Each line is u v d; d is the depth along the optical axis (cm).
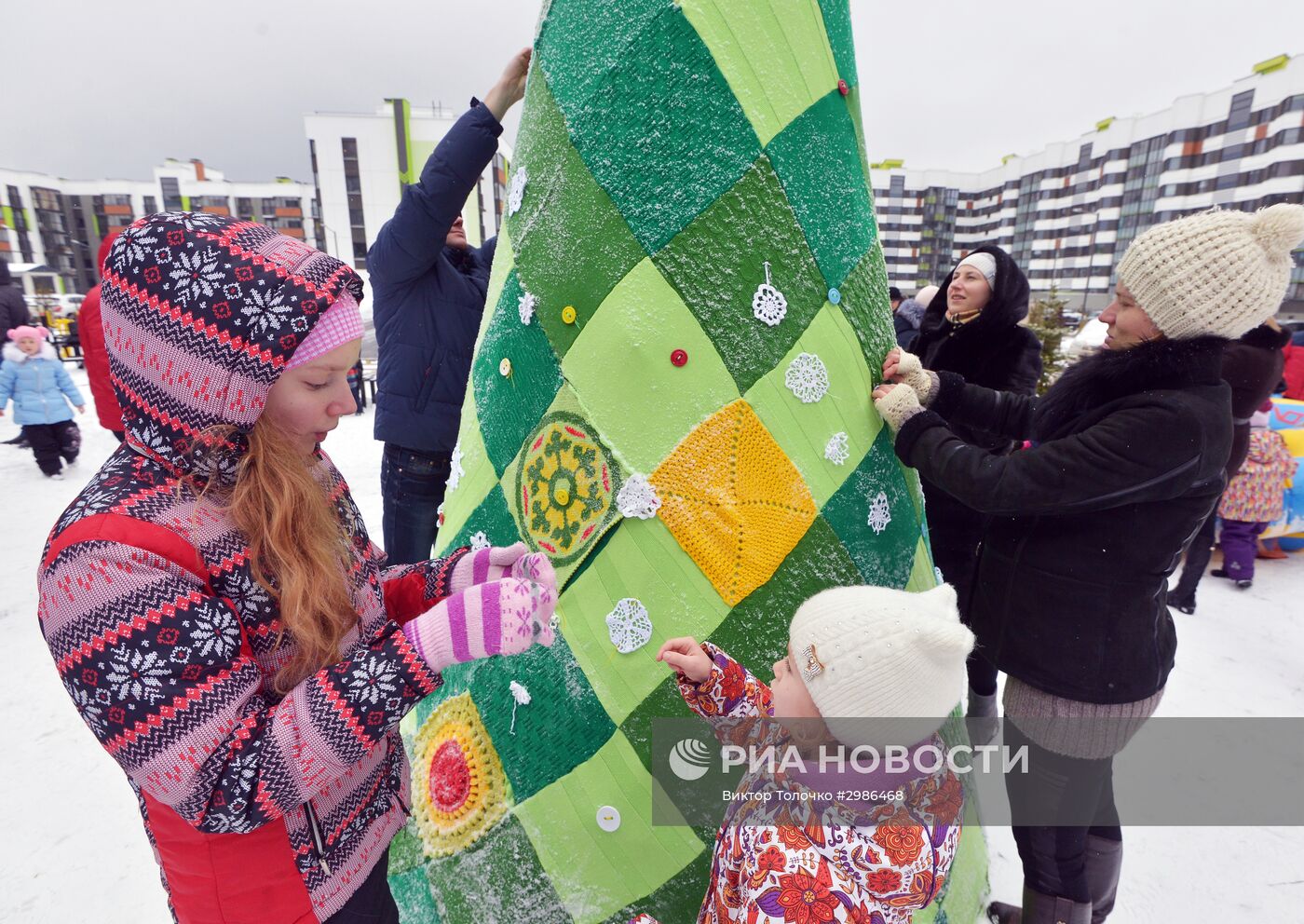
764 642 131
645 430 129
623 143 127
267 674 88
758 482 130
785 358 130
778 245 127
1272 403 445
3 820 220
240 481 84
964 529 238
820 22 130
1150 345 132
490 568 119
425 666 84
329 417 92
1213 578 408
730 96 123
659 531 130
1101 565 138
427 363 242
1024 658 148
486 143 208
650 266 127
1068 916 154
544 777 139
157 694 74
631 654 132
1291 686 298
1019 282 238
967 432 236
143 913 187
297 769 79
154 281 77
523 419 144
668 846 133
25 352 585
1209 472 130
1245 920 189
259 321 79
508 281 150
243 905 90
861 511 142
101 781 237
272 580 86
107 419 457
